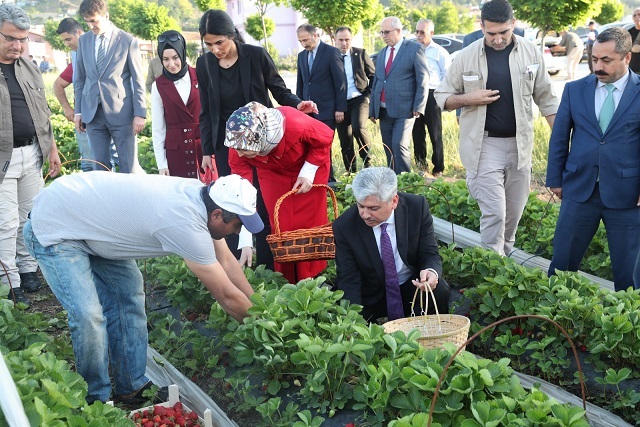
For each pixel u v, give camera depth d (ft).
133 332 14.75
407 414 11.91
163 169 26.27
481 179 21.24
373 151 41.50
